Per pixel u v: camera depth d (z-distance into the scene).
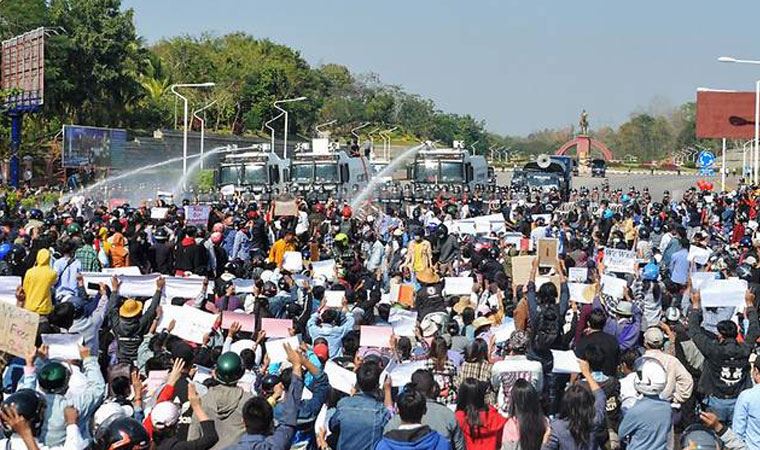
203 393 12.05
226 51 146.50
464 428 11.29
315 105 150.50
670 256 27.83
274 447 10.18
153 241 28.48
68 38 87.06
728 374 13.87
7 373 12.80
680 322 16.36
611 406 12.87
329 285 22.06
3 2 86.50
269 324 15.92
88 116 92.31
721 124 103.44
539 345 14.91
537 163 82.19
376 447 10.40
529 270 21.08
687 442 11.12
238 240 30.30
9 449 9.77
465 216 45.25
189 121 116.12
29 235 24.86
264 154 58.19
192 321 14.83
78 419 11.21
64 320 15.27
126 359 15.41
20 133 70.19
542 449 10.85
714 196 63.16
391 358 14.90
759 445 12.20
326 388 12.90
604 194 79.19
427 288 20.66
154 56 119.50
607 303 17.50
